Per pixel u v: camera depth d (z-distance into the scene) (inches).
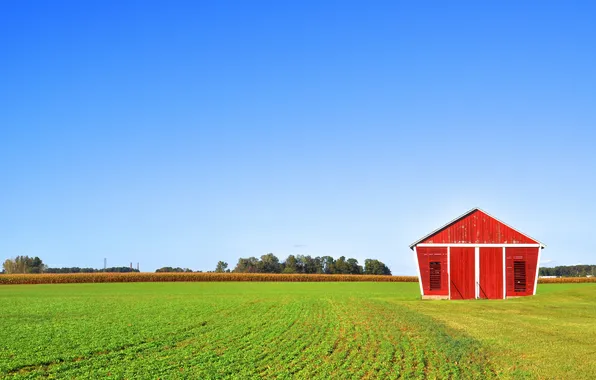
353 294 2918.3
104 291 3344.0
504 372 950.4
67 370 1005.2
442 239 2400.3
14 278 4419.3
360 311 1908.2
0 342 1296.8
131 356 1124.5
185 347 1227.2
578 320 1611.7
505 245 2381.9
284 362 1051.3
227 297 2704.2
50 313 1952.5
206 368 1006.4
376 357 1093.8
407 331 1416.1
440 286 2384.4
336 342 1273.4
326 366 1010.7
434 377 932.6
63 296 2878.9
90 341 1306.6
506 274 2370.8
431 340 1263.5
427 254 2402.8
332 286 3890.3
